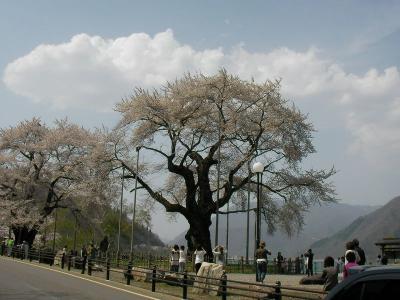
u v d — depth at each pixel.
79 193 45.91
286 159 39.94
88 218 51.41
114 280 23.47
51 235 54.75
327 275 12.45
